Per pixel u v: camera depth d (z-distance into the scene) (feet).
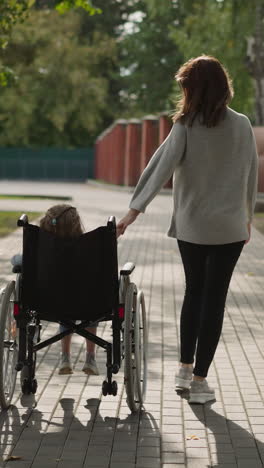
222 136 26.50
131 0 382.83
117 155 260.62
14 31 181.57
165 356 35.24
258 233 96.07
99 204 148.77
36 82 324.19
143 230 98.37
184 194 27.20
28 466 22.11
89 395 28.94
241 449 23.65
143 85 357.82
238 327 41.60
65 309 26.40
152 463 22.45
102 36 369.30
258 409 27.48
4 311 26.02
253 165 27.27
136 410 27.07
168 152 26.66
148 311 46.03
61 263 25.84
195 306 28.53
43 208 132.67
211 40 187.42
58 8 96.68
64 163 346.74
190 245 27.43
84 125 334.44
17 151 345.92
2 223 100.17
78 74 322.14
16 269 26.91
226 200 26.84
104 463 22.40
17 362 26.22
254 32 182.50
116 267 25.91
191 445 23.95
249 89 192.44
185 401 28.40
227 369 32.91
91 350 28.86
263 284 56.80
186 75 26.58
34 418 26.25
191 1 193.57
